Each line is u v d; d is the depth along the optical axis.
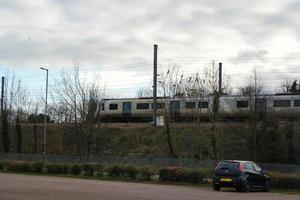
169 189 28.59
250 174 28.45
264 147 54.03
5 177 37.31
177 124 62.97
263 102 56.06
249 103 56.56
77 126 60.78
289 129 55.34
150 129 67.50
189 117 62.09
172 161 50.19
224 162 28.92
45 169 46.56
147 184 34.28
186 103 61.88
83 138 59.62
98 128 61.34
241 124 55.19
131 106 73.19
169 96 63.72
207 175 36.16
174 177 36.50
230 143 54.84
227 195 24.59
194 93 61.38
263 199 22.44
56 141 73.12
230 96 59.28
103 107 73.62
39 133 76.75
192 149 57.66
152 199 20.36
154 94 65.50
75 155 59.75
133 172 39.66
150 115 71.56
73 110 61.84
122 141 67.06
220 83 60.09
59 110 69.31
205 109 60.12
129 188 28.16
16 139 76.19
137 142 66.06
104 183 33.28
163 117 66.25
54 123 76.56
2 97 75.19
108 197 20.66
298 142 55.31
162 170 37.12
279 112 57.69
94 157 55.53
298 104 58.91
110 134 68.56
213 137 52.97
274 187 31.94
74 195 21.25
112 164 42.94
